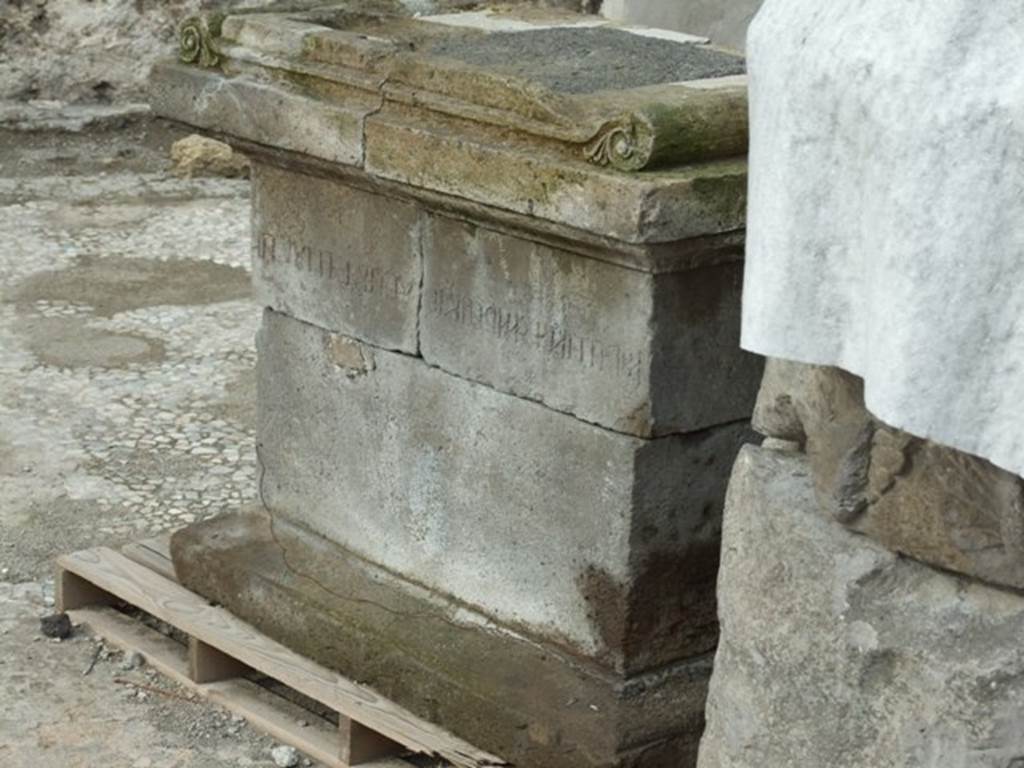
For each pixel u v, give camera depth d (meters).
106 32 11.80
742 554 3.96
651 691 5.01
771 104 3.48
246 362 8.36
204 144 11.15
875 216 3.29
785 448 4.02
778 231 3.48
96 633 6.01
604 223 4.55
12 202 10.44
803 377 3.83
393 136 5.09
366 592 5.60
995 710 3.55
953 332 3.20
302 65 5.39
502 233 5.05
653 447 4.89
